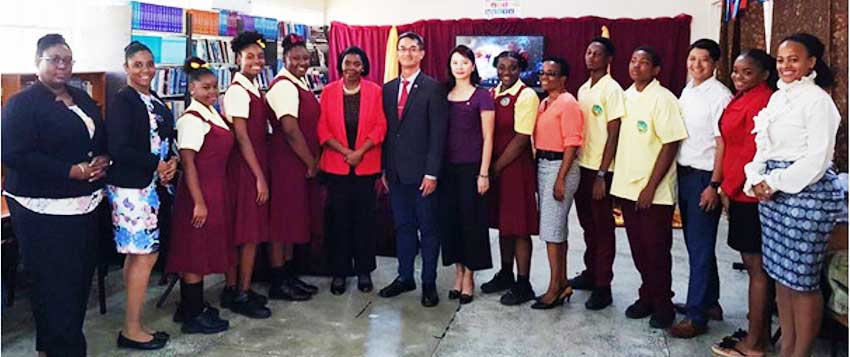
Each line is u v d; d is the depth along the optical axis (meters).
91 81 4.88
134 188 2.89
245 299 3.59
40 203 2.54
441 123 3.50
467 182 3.59
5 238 3.42
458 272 3.85
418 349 3.19
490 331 3.40
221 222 3.24
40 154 2.50
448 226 3.72
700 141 3.14
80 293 2.72
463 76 3.51
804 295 2.58
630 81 8.11
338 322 3.50
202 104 3.16
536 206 3.66
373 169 3.76
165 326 3.40
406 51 3.52
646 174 3.28
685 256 4.86
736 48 4.92
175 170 3.16
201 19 5.98
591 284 4.00
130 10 5.13
